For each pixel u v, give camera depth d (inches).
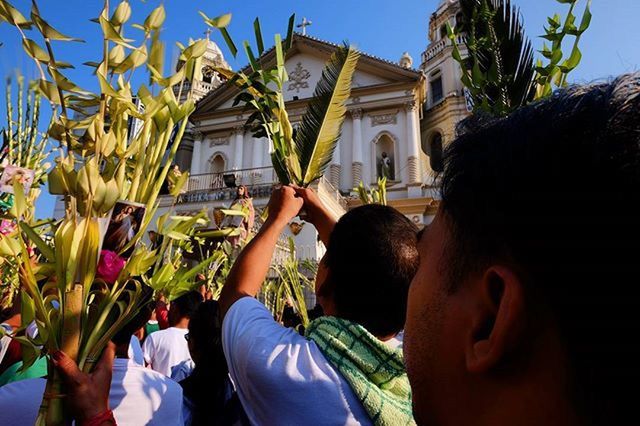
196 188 877.2
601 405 17.0
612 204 17.2
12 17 44.8
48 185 45.3
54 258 45.6
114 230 48.0
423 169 822.5
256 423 41.6
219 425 88.0
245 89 76.0
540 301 18.9
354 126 871.7
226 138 929.5
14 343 89.7
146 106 51.7
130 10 50.0
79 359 43.6
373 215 50.0
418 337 26.2
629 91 20.2
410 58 1086.4
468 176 23.4
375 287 46.3
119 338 65.5
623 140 18.2
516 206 19.8
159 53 52.2
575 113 20.0
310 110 82.4
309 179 72.6
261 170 858.1
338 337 43.3
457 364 22.7
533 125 21.4
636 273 16.5
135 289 53.3
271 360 40.8
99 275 46.2
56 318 44.2
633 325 16.4
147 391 65.2
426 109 984.9
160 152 53.3
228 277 54.4
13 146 89.3
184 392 91.8
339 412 38.6
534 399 18.7
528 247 19.1
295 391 39.1
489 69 89.0
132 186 50.7
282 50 77.5
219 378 91.7
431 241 27.7
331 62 88.5
